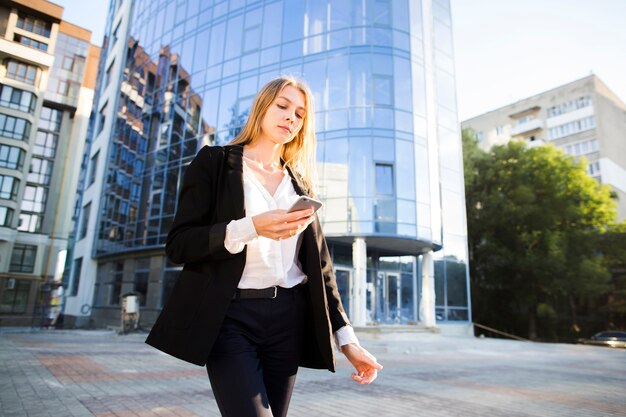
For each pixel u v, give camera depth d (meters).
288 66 18.84
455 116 22.91
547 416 4.77
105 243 24.44
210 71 21.00
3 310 40.19
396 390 6.14
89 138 32.81
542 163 28.88
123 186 24.09
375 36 18.11
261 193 1.41
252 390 1.11
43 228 46.25
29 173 46.81
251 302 1.26
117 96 27.84
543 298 29.56
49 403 4.64
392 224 16.52
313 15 19.00
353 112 17.44
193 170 1.33
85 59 52.75
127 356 9.52
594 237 28.67
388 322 18.25
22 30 42.69
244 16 20.62
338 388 6.23
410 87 18.14
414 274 19.55
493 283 28.94
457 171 22.25
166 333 1.20
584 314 34.47
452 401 5.44
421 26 19.34
